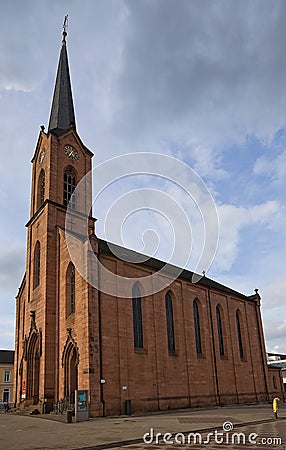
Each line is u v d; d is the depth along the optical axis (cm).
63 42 5731
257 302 6203
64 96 5247
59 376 3516
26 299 4269
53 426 2452
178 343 4356
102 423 2570
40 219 4297
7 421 2828
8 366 7856
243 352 5603
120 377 3406
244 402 5119
